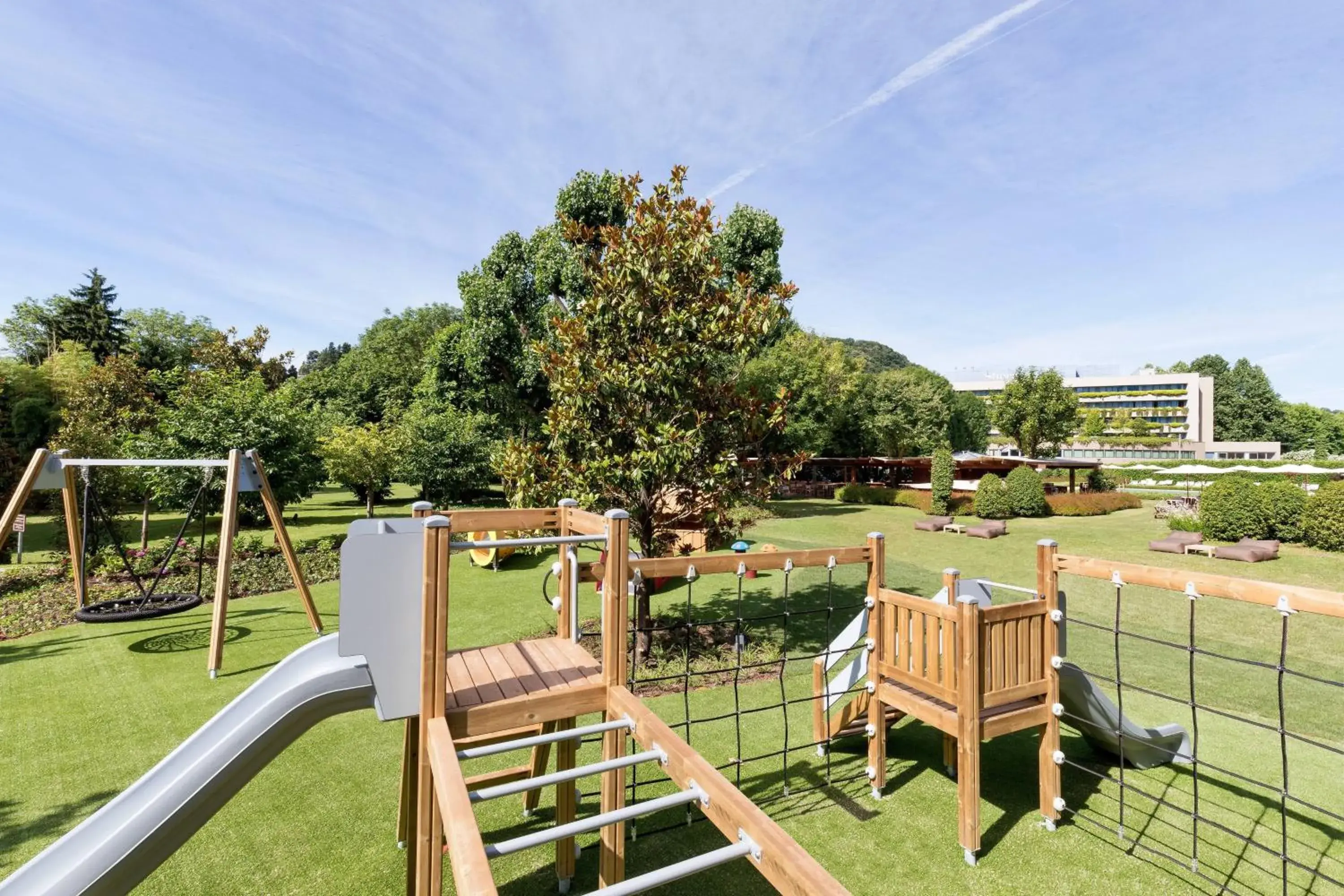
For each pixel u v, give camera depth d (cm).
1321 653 711
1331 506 1218
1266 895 324
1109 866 348
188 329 3575
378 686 260
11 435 1967
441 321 4334
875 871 343
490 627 796
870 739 434
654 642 723
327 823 383
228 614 870
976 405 4228
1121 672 655
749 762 458
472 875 134
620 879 295
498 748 230
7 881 220
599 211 1120
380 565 261
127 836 231
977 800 352
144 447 1208
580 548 1357
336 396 3697
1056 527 1767
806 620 839
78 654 695
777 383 2241
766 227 1384
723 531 703
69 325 3048
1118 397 7394
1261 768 456
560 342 715
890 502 2480
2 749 470
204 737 258
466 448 2102
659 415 671
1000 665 370
